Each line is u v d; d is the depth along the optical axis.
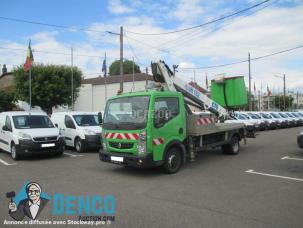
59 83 31.94
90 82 50.12
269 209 5.46
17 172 9.02
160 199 6.12
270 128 28.00
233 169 9.09
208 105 11.46
